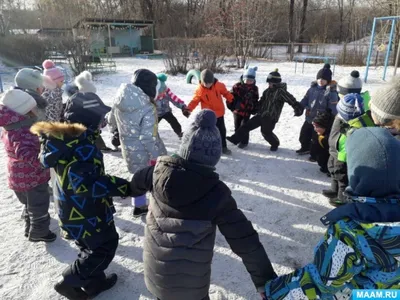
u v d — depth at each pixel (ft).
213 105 16.17
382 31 63.16
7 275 8.61
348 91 12.38
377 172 4.23
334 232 4.51
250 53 72.43
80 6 101.24
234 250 5.59
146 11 108.88
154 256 5.62
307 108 16.46
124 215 11.60
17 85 10.41
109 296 7.99
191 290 5.64
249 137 20.12
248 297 8.03
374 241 4.21
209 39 51.31
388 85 6.93
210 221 5.35
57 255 9.39
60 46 47.55
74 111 7.22
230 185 13.92
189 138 5.32
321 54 75.61
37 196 9.34
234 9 68.33
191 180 5.24
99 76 46.32
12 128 8.54
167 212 5.44
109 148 17.79
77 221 7.16
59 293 7.69
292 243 10.11
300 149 17.22
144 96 9.71
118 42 87.97
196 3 114.73
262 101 17.25
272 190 13.51
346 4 117.60
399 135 6.89
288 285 4.94
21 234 10.36
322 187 13.76
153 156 9.76
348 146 4.71
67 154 6.88
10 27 77.41
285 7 106.83
